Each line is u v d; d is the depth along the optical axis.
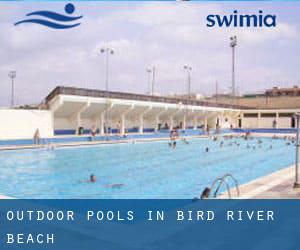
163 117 43.12
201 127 49.19
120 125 35.16
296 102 58.00
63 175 14.54
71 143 25.56
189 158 20.53
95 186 12.33
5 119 24.80
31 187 12.17
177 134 34.06
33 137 25.83
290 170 11.99
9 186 12.36
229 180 13.62
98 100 30.28
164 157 20.77
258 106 62.16
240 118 53.94
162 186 12.37
